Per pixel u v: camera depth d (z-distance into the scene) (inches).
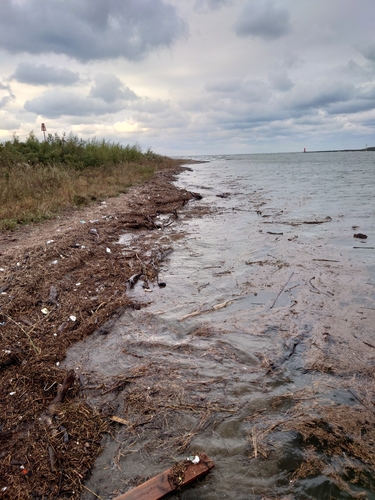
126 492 82.1
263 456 90.9
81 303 176.6
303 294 186.2
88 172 589.3
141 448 95.3
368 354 132.2
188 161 2209.6
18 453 94.0
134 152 1006.4
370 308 166.7
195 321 162.7
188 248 279.0
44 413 108.0
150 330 155.9
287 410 106.2
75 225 301.6
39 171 460.8
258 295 188.7
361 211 403.9
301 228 332.8
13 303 162.4
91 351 141.0
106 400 113.5
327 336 145.1
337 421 100.8
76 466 90.6
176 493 81.9
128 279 209.5
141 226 341.4
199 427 101.3
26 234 269.3
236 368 127.3
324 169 1250.0
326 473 85.3
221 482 84.4
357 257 239.6
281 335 147.9
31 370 125.2
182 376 123.8
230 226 356.2
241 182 837.2
